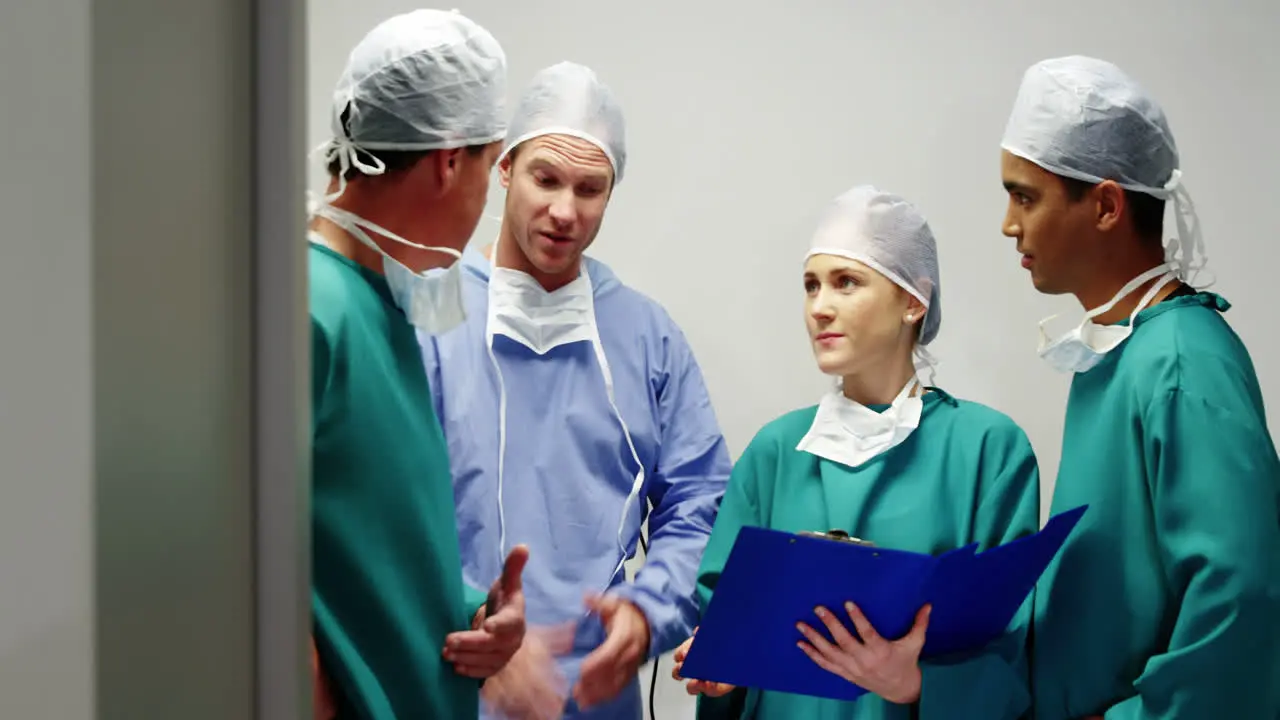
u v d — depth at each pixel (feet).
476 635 4.06
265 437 1.40
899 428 5.15
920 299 5.23
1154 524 4.41
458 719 4.09
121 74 1.25
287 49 1.37
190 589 1.34
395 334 3.95
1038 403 7.30
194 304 1.33
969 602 4.45
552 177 5.83
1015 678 4.74
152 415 1.29
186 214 1.32
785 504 5.22
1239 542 4.14
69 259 1.22
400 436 3.82
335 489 3.66
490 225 7.14
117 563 1.26
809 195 7.32
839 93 7.32
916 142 7.30
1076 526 4.59
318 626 3.64
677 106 7.35
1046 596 4.69
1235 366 4.40
